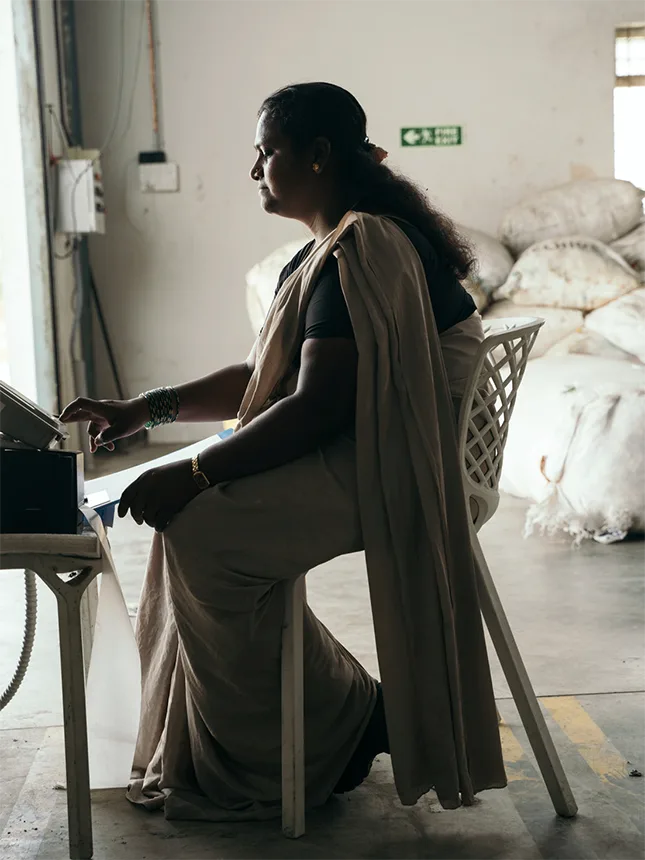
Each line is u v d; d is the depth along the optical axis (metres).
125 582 3.09
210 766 1.64
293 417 1.52
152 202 6.03
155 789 1.69
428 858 1.50
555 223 5.25
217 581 1.51
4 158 4.90
